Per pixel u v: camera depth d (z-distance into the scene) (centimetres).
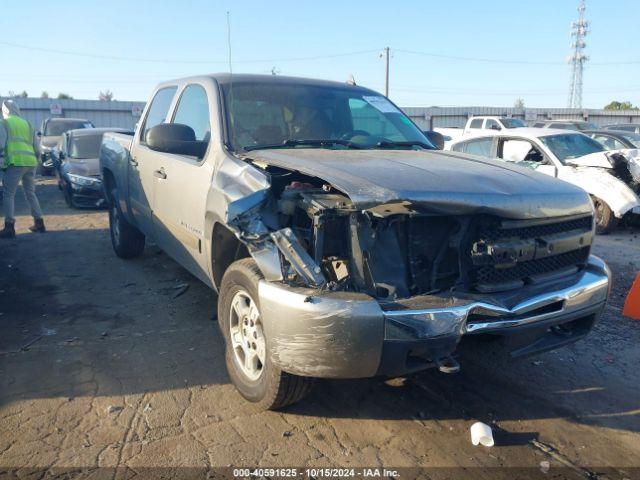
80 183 1123
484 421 346
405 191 297
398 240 319
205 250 406
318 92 491
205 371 403
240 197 345
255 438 322
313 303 287
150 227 549
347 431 331
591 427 342
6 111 845
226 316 366
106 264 689
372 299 288
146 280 620
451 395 376
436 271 321
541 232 341
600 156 934
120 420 339
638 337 484
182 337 463
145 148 558
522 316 314
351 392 376
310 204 319
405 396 373
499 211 312
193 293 573
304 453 309
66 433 324
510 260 321
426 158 389
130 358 423
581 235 362
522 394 380
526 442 324
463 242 321
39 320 500
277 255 311
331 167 336
